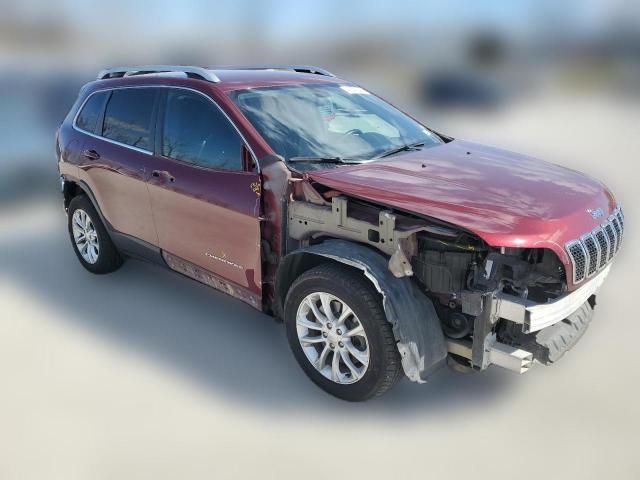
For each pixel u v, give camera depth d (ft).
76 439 10.30
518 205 10.24
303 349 11.57
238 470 9.55
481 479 9.24
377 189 10.69
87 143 16.14
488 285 9.63
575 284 9.97
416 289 10.36
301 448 10.05
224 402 11.33
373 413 10.96
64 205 18.10
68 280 17.37
